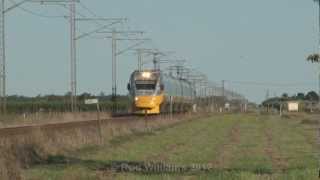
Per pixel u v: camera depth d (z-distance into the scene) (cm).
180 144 11644
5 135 7919
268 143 12244
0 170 5950
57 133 9525
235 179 5897
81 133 10419
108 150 9788
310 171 6419
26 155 7712
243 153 9781
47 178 5972
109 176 6153
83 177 6028
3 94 14688
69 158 8344
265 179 5897
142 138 13025
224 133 15975
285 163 8069
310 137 14375
